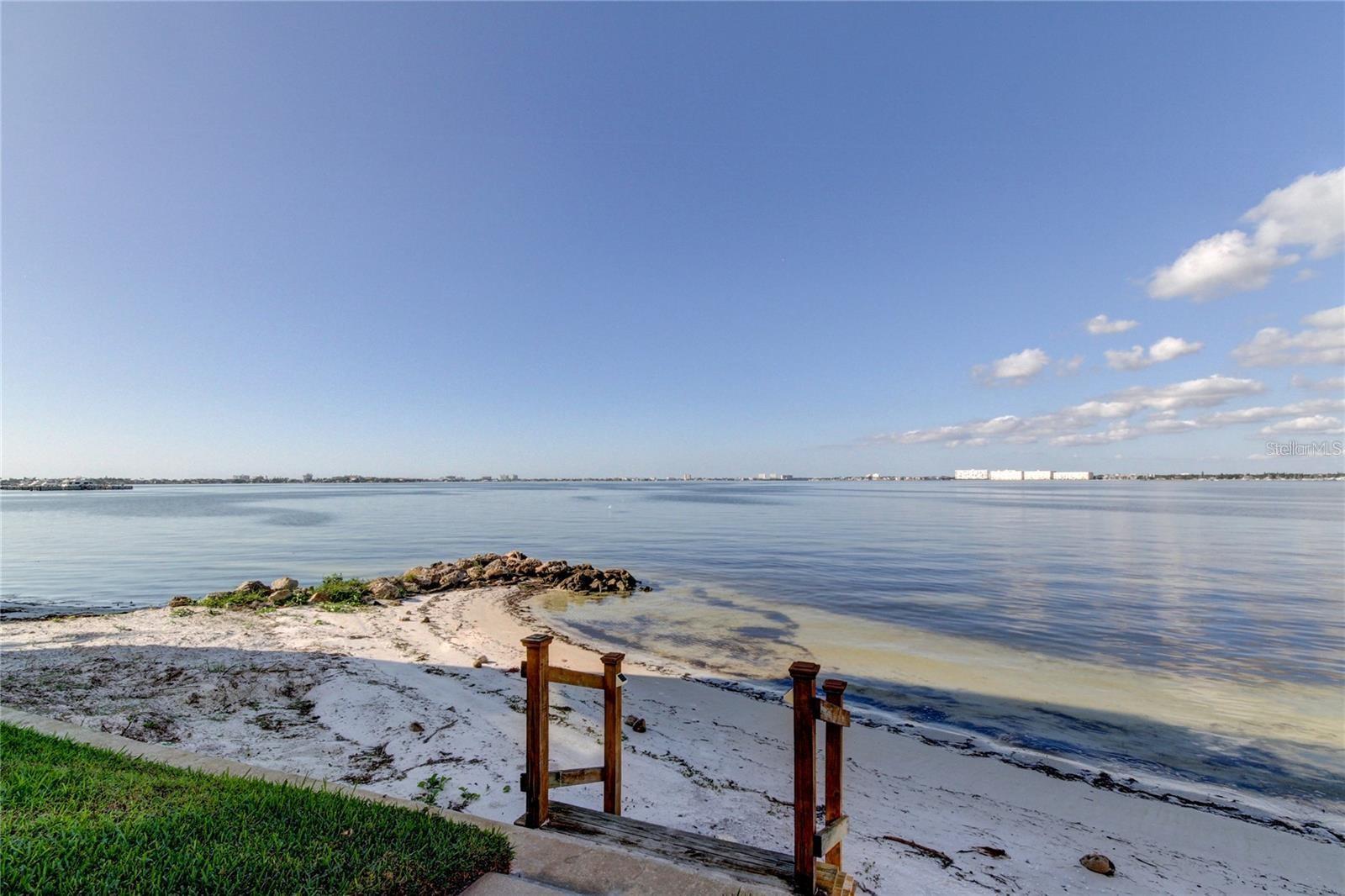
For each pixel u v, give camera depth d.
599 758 7.82
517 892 3.63
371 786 6.48
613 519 66.56
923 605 20.70
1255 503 103.44
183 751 5.91
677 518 67.56
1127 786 8.12
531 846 4.18
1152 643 15.85
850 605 20.72
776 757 8.51
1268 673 13.37
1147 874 6.01
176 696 9.32
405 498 132.38
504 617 18.52
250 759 7.08
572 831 4.80
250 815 4.27
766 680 12.66
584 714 9.59
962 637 16.44
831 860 4.45
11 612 18.95
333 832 4.09
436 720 8.70
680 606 20.64
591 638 16.14
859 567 29.89
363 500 117.94
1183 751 9.39
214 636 13.93
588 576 24.55
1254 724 10.49
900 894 5.26
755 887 4.06
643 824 4.90
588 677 5.16
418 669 11.77
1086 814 7.29
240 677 10.45
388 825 4.24
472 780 6.73
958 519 62.84
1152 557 33.28
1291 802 7.81
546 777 4.92
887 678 12.87
